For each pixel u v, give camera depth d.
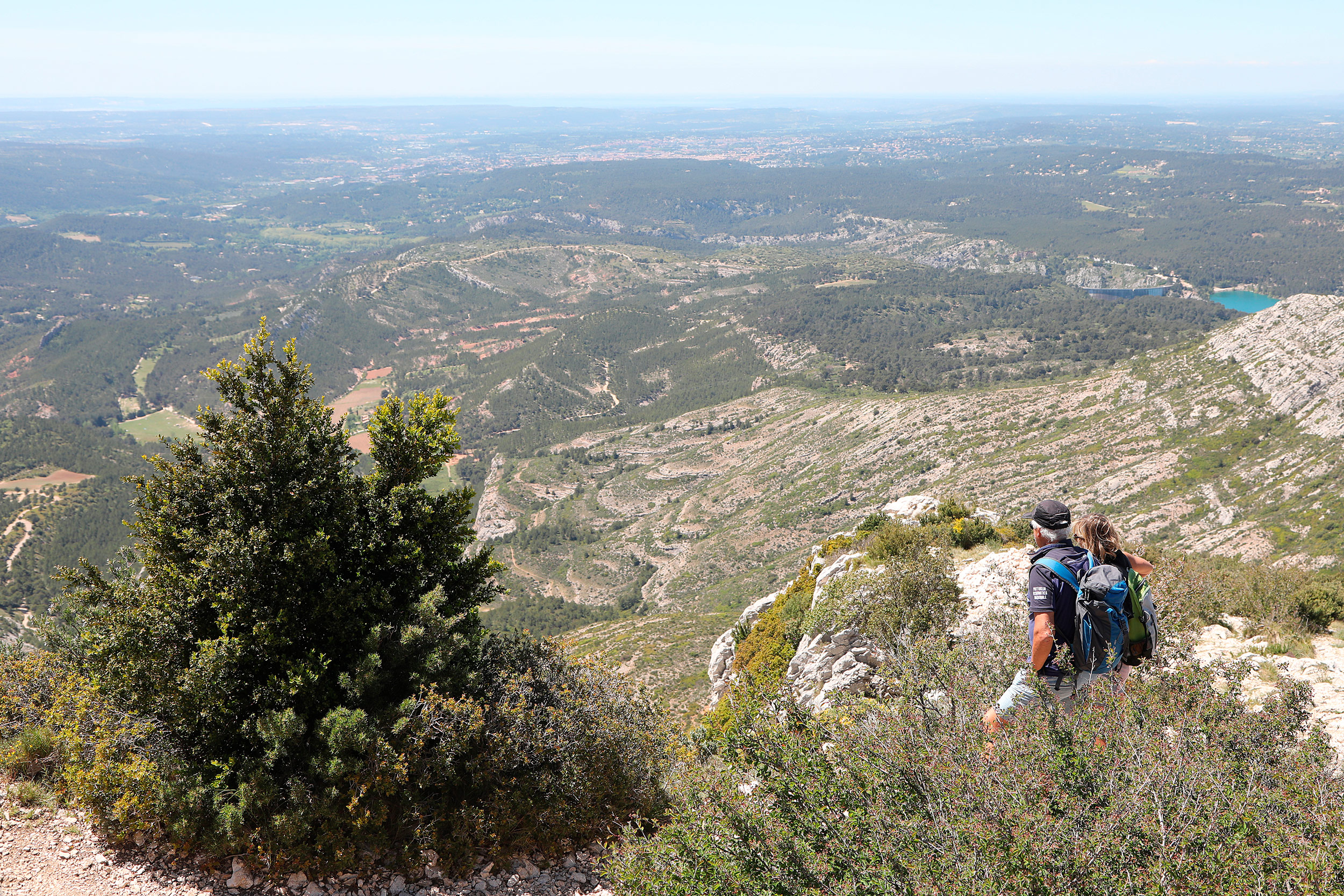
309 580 8.27
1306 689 5.51
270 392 8.73
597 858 8.38
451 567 9.80
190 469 8.74
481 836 7.92
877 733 4.99
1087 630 5.19
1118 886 3.50
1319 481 124.19
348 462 9.55
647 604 157.38
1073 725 4.48
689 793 5.48
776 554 161.00
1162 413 160.62
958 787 4.25
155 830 7.79
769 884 4.47
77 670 10.44
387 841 7.57
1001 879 3.66
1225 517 127.50
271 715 7.42
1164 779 3.95
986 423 183.50
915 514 29.61
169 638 8.03
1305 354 148.38
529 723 8.51
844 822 4.59
